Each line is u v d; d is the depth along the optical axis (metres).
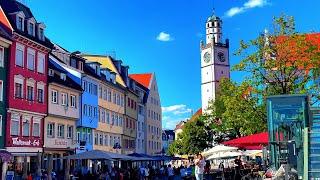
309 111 26.72
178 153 98.62
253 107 40.31
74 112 59.16
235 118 41.56
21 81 48.97
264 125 40.19
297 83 38.84
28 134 49.78
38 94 51.97
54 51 60.72
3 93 46.16
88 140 64.19
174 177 53.88
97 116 66.69
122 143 80.94
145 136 99.88
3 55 46.38
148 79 107.50
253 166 38.25
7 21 47.78
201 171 29.98
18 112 48.00
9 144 46.28
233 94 41.88
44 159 52.41
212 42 174.00
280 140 26.36
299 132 23.62
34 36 52.09
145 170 52.94
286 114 26.91
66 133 57.44
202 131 81.94
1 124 45.69
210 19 179.12
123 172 45.19
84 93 62.25
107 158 38.81
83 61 65.31
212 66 173.62
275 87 39.09
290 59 38.56
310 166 18.75
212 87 172.88
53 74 56.41
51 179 44.00
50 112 53.81
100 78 67.88
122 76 84.69
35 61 51.72
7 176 41.03
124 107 81.44
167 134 194.75
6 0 50.81
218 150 35.06
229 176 36.78
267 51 39.00
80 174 45.47
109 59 82.50
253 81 39.59
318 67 38.34
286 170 18.55
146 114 100.75
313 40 40.72
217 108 70.44
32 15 54.44
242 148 35.16
